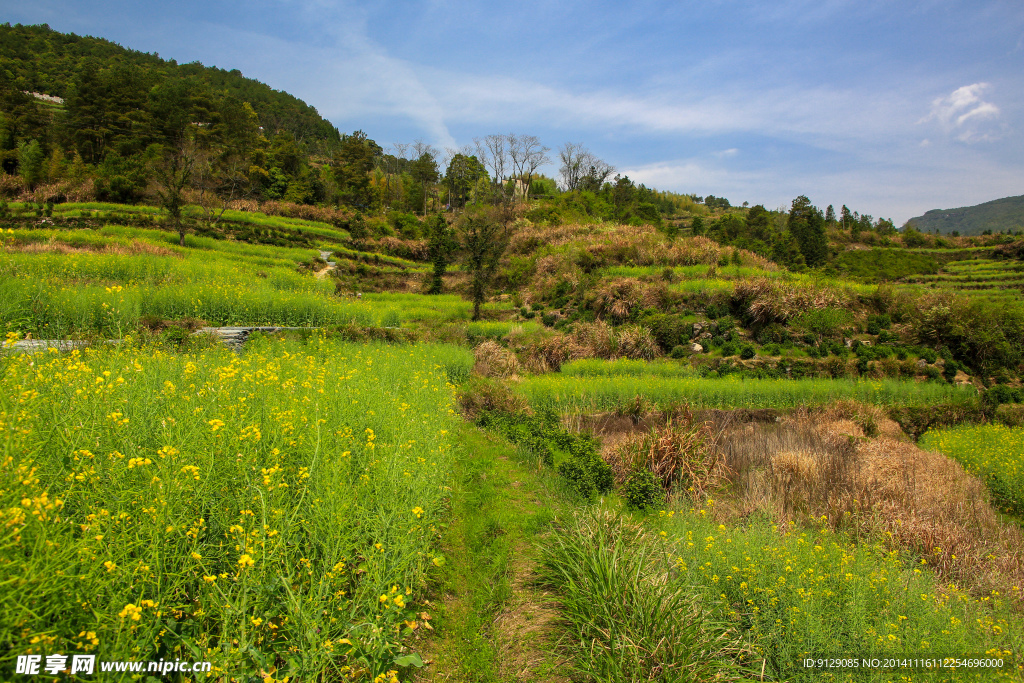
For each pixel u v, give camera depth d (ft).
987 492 28.17
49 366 16.24
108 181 156.04
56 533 8.48
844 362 56.08
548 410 35.14
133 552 9.34
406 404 24.30
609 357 59.06
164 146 210.38
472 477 24.34
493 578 16.28
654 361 57.47
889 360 56.59
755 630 13.29
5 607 6.79
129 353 24.07
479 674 12.13
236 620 9.18
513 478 25.02
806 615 12.82
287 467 13.56
